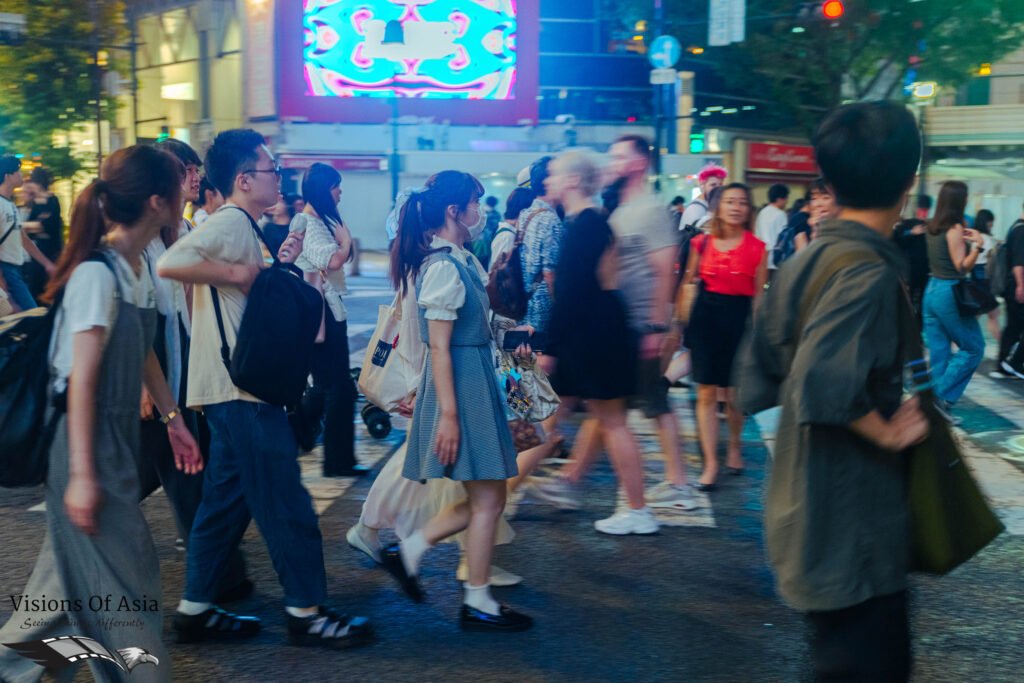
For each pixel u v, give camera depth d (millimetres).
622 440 5430
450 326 3979
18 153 21500
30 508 5895
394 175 26109
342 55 33688
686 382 10438
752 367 2551
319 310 3881
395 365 4828
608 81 35531
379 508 4727
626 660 3945
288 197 11641
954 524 2348
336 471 6648
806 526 2309
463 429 4035
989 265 12266
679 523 5723
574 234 5090
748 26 24922
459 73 34125
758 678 3791
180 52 36781
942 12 23719
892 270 2268
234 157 3820
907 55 24438
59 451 2951
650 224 5406
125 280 3008
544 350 5211
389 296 19938
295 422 4391
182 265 3645
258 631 4156
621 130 35312
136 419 3098
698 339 6305
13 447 2906
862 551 2289
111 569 2969
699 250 6395
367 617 4367
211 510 4020
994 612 4445
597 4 31625
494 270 5121
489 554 4219
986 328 15719
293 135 33625
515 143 34562
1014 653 4023
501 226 6094
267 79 33750
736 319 6199
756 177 31578
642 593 4660
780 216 11031
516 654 3996
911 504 2320
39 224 10391
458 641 4117
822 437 2312
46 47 21297
